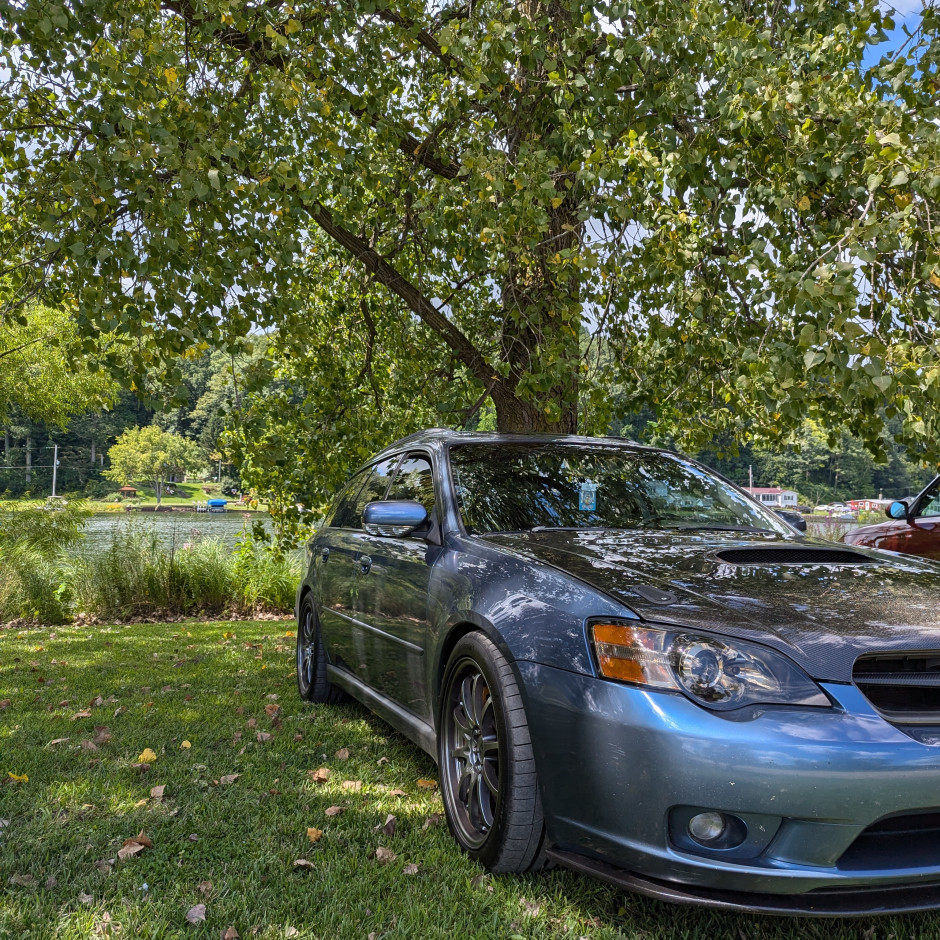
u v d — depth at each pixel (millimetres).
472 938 2090
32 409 23844
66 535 12320
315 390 7859
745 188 4445
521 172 4520
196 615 11281
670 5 4020
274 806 3023
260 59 5008
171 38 5277
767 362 3438
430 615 2998
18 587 10664
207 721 4379
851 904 1923
